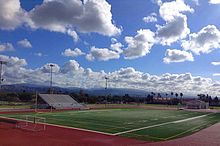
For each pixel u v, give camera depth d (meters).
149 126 32.25
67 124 31.50
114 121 36.97
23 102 85.12
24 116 40.09
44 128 27.25
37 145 19.05
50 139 21.44
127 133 25.98
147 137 23.98
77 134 24.34
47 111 54.22
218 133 27.59
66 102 70.56
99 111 59.59
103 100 114.94
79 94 111.50
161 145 20.52
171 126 33.09
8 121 28.47
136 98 140.00
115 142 21.25
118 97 133.62
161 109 77.31
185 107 94.75
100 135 24.31
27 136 22.41
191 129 30.64
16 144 19.19
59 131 25.70
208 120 44.00
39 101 67.12
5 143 19.44
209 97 150.12
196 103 92.75
